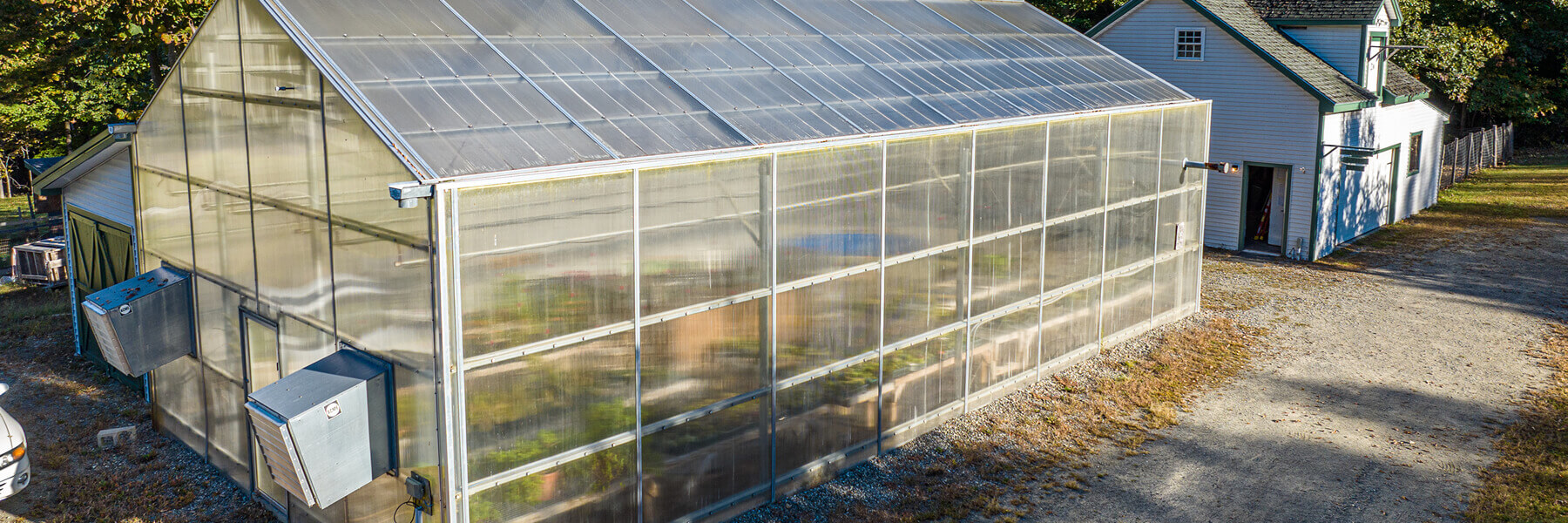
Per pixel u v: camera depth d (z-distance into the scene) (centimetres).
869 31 1628
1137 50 2702
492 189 854
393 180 866
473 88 998
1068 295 1602
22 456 1124
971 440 1352
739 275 1080
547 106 1017
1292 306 2033
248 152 1064
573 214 917
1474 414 1446
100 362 1606
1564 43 4184
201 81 1123
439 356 850
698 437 1075
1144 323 1823
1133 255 1753
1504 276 2266
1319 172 2406
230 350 1174
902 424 1334
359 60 963
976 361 1441
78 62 3059
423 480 906
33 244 2239
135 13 2375
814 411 1203
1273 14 2703
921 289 1321
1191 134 1862
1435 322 1914
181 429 1307
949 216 1341
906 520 1127
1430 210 3130
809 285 1162
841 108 1270
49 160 2503
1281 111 2450
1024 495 1192
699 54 1283
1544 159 4375
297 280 1030
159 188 1257
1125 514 1145
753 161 1072
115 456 1273
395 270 884
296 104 974
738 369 1102
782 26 1499
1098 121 1595
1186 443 1349
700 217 1029
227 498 1173
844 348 1225
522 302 894
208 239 1173
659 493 1051
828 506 1160
